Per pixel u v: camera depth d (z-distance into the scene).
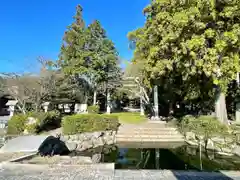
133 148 11.02
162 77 15.49
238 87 15.16
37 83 15.20
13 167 5.23
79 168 5.19
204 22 10.23
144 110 24.97
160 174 4.76
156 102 19.36
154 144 11.90
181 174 4.78
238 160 8.11
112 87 24.62
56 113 14.55
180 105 23.36
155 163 8.18
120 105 36.53
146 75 15.38
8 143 7.84
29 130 11.25
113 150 10.62
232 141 8.70
